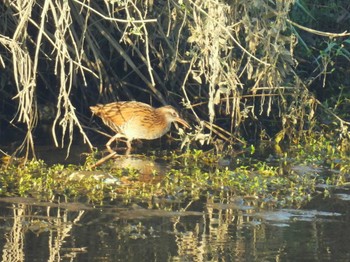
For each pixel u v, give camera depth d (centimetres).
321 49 1909
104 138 1720
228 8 1459
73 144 1656
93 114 1752
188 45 1745
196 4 1475
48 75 1781
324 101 1853
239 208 1248
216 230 1141
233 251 1059
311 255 1049
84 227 1138
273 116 1791
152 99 1833
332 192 1351
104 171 1432
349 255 1051
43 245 1062
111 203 1254
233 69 1548
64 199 1267
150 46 1731
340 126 1741
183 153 1608
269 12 1513
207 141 1616
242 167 1487
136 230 1130
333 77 1912
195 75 1527
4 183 1345
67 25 1407
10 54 1730
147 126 1631
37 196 1279
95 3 1700
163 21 1705
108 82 1770
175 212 1217
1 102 1761
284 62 1584
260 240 1103
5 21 1688
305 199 1307
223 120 1795
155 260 1017
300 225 1173
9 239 1080
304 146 1692
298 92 1702
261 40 1550
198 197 1301
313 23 1922
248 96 1642
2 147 1597
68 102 1459
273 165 1531
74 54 1738
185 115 1767
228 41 1573
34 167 1440
